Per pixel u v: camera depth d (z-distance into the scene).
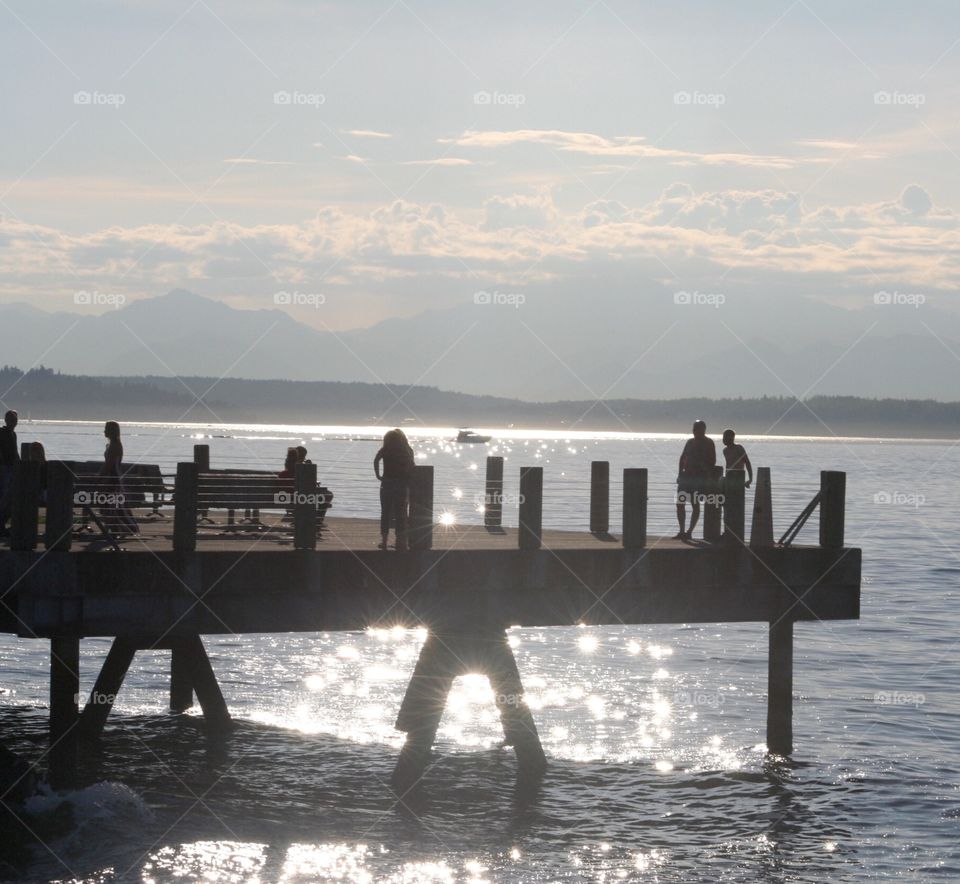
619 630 81.06
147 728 51.69
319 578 38.47
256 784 44.22
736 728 54.31
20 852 36.41
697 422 49.00
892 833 41.34
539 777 45.78
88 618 35.81
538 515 41.41
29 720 53.00
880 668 70.19
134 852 36.78
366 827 40.06
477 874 36.44
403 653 70.44
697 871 37.41
